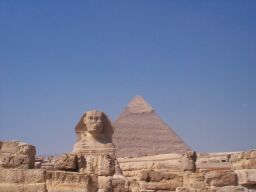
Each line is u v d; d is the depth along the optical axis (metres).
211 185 25.61
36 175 21.70
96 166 30.19
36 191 21.58
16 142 22.08
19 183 21.61
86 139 46.69
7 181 21.58
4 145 21.98
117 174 34.19
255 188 24.94
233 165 28.12
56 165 28.95
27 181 21.67
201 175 28.34
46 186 22.08
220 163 43.22
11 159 21.77
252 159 26.33
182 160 30.50
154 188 28.31
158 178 28.53
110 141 47.56
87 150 45.97
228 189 24.77
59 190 22.50
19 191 21.53
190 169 29.94
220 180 25.52
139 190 28.86
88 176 23.42
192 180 28.36
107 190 28.48
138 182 30.62
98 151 45.72
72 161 29.02
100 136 46.94
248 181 24.95
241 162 27.02
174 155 52.50
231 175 25.52
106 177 29.56
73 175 23.02
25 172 21.72
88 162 30.17
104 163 30.38
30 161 22.20
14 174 21.64
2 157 21.73
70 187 22.81
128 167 48.22
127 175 47.66
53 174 22.55
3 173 21.64
